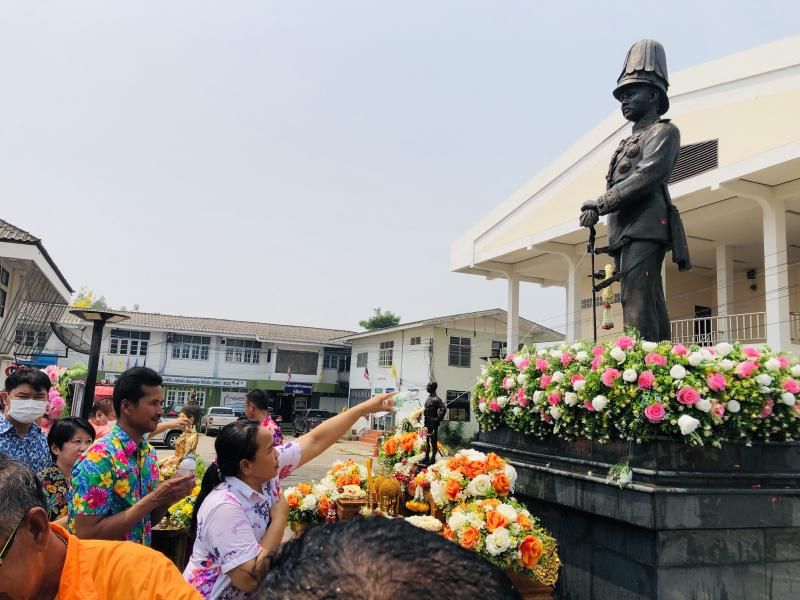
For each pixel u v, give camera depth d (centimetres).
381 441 620
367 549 74
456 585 70
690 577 345
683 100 1480
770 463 378
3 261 1658
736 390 370
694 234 1644
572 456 427
